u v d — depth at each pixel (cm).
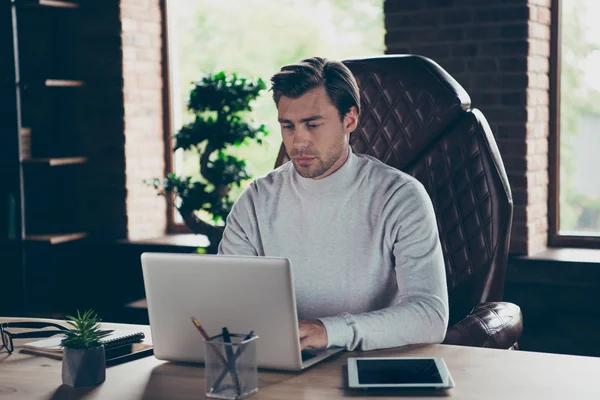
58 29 463
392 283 228
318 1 444
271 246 234
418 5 391
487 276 261
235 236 242
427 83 275
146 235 468
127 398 164
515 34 375
